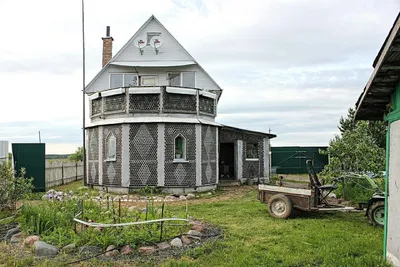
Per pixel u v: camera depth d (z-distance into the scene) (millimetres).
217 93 23266
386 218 6520
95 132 19531
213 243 7863
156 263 6648
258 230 9266
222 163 25734
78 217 8812
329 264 6484
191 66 23062
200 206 13492
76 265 6508
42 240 7695
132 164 17781
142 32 23281
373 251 7305
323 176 14766
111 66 22891
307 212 11805
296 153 33438
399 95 6078
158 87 18141
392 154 6270
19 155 18969
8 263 6547
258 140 24406
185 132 18203
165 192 17656
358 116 8008
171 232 8305
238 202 14648
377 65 5664
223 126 21094
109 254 7020
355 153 14516
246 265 6492
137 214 9703
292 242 8062
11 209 11969
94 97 19844
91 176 19766
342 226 9734
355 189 12055
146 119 17781
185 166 18094
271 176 28984
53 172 21594
